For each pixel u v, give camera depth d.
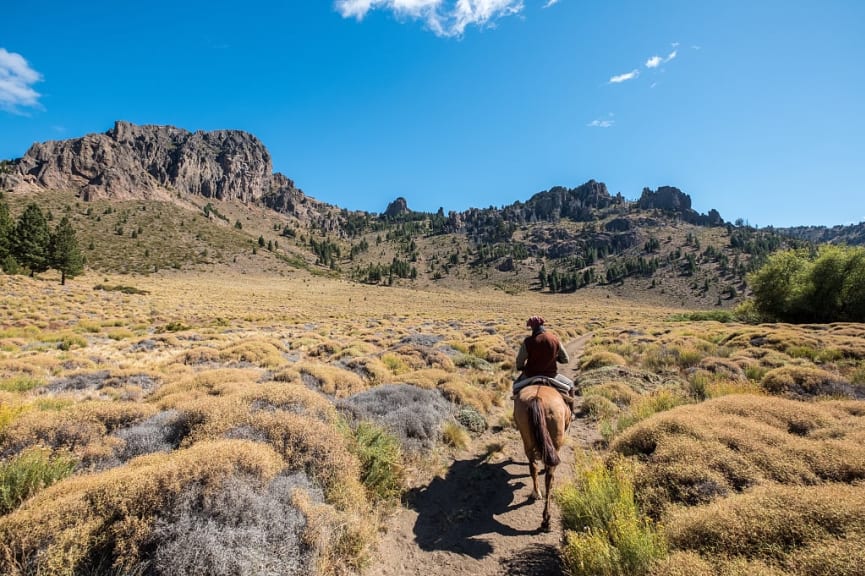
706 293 158.00
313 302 81.00
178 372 13.39
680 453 5.30
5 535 3.35
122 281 76.50
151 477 3.99
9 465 4.72
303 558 4.07
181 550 3.51
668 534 3.91
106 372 12.26
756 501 3.86
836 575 2.88
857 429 5.74
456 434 8.32
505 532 5.32
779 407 6.66
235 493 4.10
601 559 3.80
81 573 3.40
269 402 7.09
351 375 11.54
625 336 27.67
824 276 33.81
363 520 5.11
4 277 48.38
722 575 3.12
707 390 10.72
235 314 45.56
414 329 33.59
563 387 6.85
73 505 3.62
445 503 6.13
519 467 7.39
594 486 4.91
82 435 5.91
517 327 38.69
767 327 26.38
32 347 19.48
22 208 157.25
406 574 4.57
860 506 3.46
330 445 5.73
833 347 15.49
